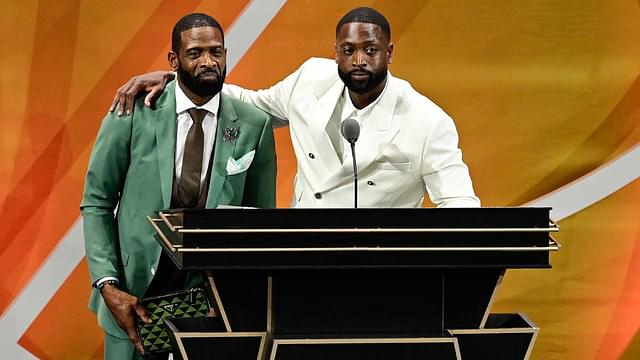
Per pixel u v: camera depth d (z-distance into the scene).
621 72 20.56
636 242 20.80
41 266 20.42
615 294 20.91
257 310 12.38
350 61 15.31
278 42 20.52
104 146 15.55
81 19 20.25
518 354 12.73
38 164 20.31
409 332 12.43
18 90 20.19
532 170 20.77
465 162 20.77
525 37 20.58
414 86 20.62
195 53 15.09
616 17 20.50
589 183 20.75
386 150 16.23
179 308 15.11
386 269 12.21
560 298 21.00
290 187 20.97
